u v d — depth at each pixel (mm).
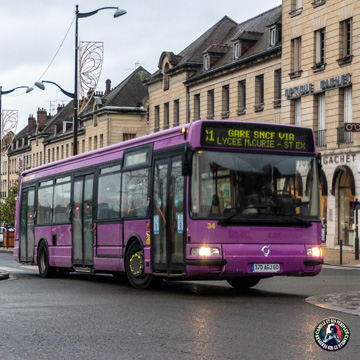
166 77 67688
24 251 27328
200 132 16250
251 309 13961
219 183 16266
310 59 46938
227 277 16547
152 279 18547
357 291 17438
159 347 9883
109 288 19297
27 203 27406
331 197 44719
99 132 86062
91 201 21547
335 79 44250
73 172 23109
